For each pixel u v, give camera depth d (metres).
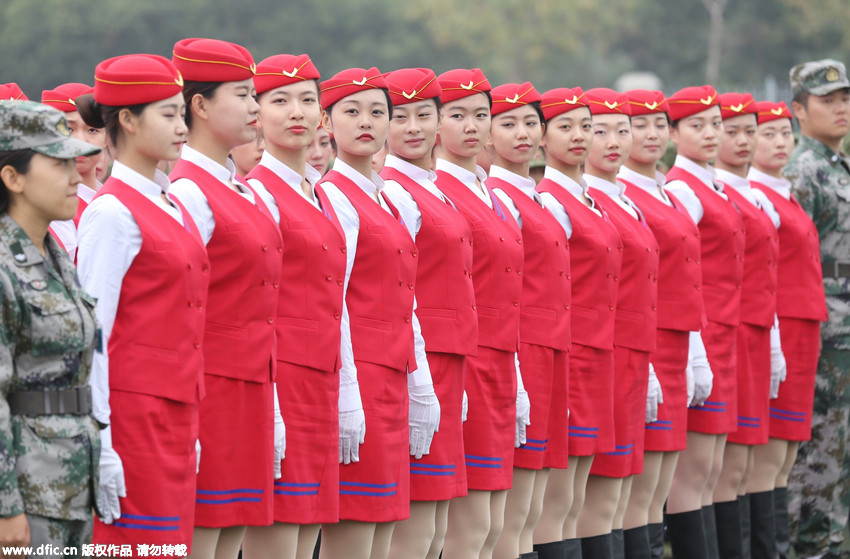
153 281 8.22
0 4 64.12
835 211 15.44
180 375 8.28
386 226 10.28
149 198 8.39
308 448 9.55
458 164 11.53
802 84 15.54
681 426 13.45
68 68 63.00
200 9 63.25
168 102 8.42
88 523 7.86
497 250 11.29
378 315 10.20
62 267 7.81
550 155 12.59
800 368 15.11
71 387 7.73
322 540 10.34
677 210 13.67
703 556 13.84
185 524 8.38
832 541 15.70
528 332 11.84
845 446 15.71
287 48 64.75
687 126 14.24
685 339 13.49
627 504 13.19
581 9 65.88
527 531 12.00
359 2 64.69
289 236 9.55
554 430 11.96
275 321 9.35
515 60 67.31
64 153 7.67
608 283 12.42
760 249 14.55
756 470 15.15
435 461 10.72
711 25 69.31
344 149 10.34
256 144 11.35
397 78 10.95
